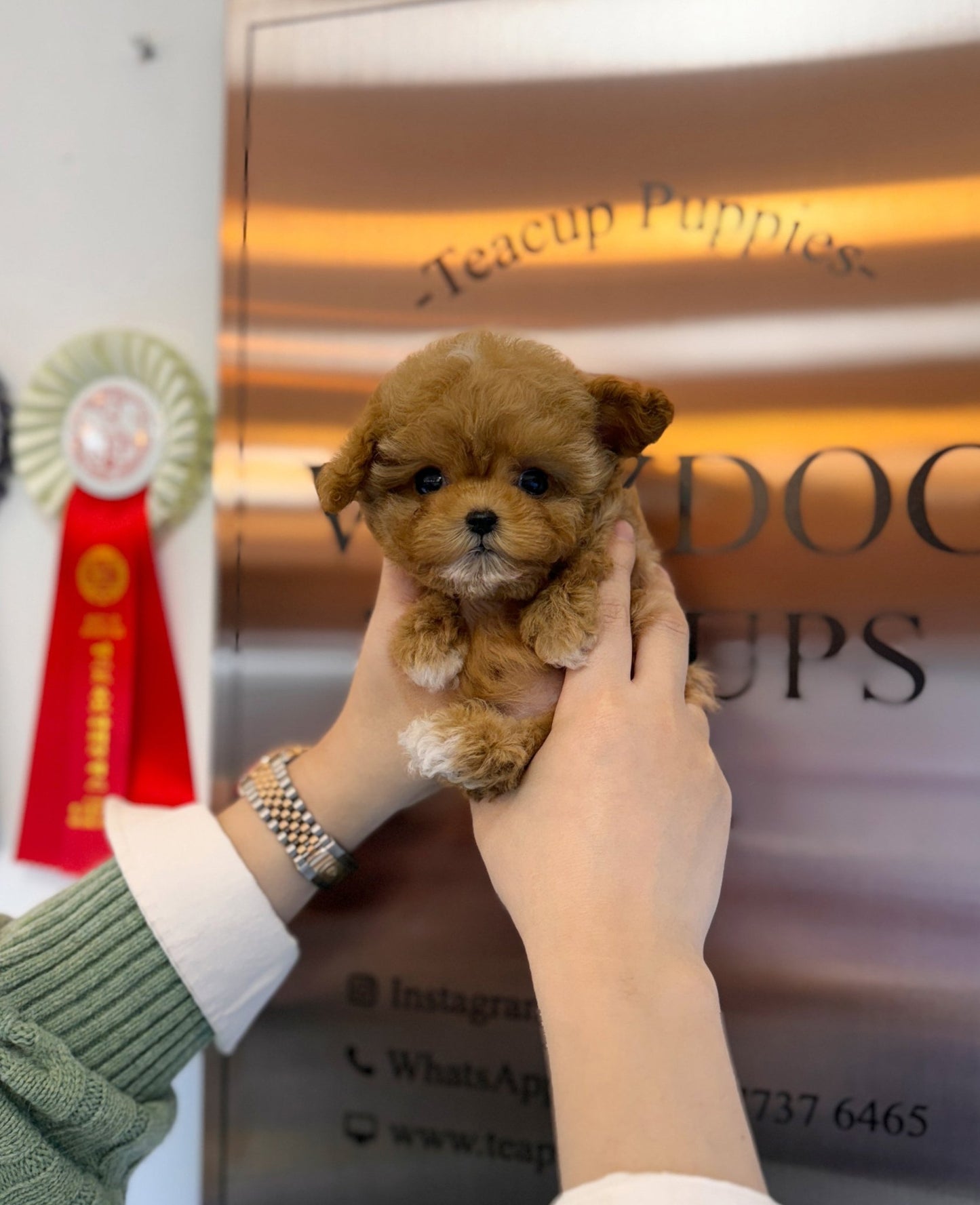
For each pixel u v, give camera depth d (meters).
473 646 0.68
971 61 0.86
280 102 1.04
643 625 0.72
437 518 0.60
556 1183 0.96
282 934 0.82
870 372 0.89
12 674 1.22
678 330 0.94
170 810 0.88
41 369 1.15
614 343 0.95
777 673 0.91
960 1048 0.86
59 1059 0.68
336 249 1.03
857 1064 0.88
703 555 0.93
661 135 0.94
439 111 1.00
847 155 0.89
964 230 0.87
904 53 0.88
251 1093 1.04
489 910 0.98
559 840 0.61
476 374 0.61
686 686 0.77
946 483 0.87
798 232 0.90
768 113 0.91
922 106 0.87
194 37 1.13
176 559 1.14
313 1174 1.02
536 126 0.97
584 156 0.96
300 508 1.04
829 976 0.89
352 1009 1.02
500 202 0.98
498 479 0.62
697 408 0.93
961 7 0.86
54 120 1.18
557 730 0.66
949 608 0.87
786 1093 0.90
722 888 0.91
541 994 0.57
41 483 1.16
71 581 1.15
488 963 0.98
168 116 1.15
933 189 0.87
